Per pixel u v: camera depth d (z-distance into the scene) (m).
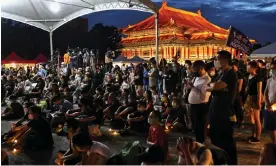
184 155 4.30
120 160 5.15
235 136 8.77
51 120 9.56
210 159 4.23
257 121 7.94
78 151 5.65
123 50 40.25
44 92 16.08
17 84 18.12
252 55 19.22
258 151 7.35
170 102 11.53
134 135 9.16
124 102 12.36
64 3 18.83
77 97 14.56
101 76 17.95
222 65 5.75
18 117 11.77
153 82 14.55
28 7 20.12
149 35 37.19
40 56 42.28
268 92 6.73
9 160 7.02
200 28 35.53
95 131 8.73
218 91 5.66
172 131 9.36
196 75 7.25
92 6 19.23
